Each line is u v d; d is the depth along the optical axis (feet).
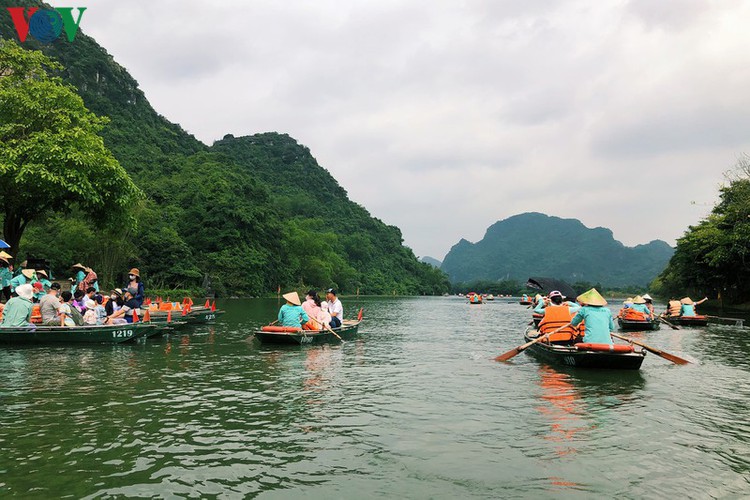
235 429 17.69
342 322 50.37
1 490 12.30
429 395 23.47
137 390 23.41
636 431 18.01
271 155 515.50
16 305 37.47
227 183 228.43
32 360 31.14
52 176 50.67
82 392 22.75
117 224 63.05
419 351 39.86
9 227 58.59
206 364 31.12
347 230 423.23
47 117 55.26
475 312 117.60
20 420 18.21
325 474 13.75
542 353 35.47
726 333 56.59
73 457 14.64
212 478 13.33
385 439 16.84
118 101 335.06
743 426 18.74
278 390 24.13
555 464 14.74
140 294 44.47
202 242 192.85
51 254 111.96
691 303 69.87
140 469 13.84
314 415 19.71
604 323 31.65
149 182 225.35
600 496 12.59
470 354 38.24
